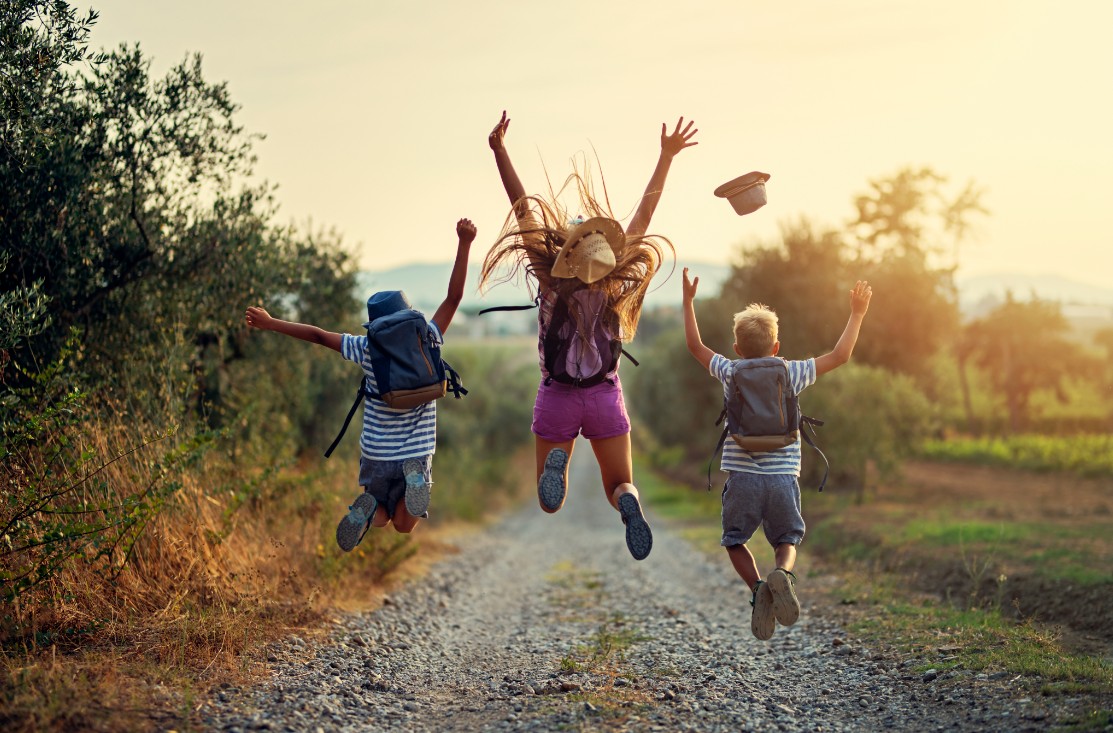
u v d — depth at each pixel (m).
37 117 7.50
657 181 5.70
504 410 49.25
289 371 13.32
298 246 12.66
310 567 9.61
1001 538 12.24
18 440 6.43
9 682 5.00
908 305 34.75
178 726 4.74
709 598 11.66
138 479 7.43
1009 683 5.62
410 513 5.16
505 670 7.26
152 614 6.79
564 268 5.13
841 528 15.71
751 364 5.32
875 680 6.32
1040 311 56.09
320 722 5.19
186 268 9.27
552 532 25.81
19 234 7.84
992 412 60.16
